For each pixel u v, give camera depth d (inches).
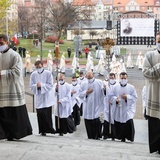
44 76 444.1
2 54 284.2
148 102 266.8
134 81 1189.7
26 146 243.9
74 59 1357.0
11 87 284.8
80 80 663.8
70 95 500.4
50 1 2925.7
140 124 558.9
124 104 460.8
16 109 287.6
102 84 462.9
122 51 2118.6
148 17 2352.4
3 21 1754.4
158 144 267.0
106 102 471.8
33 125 526.6
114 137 467.5
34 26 2844.5
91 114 462.6
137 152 274.1
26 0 4889.3
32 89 444.1
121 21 2378.2
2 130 287.1
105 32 3036.4
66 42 3193.9
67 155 211.8
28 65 1365.7
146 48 2224.4
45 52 2240.4
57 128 494.3
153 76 257.3
